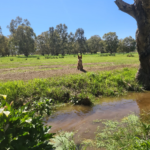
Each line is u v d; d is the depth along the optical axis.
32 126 1.85
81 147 2.71
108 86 7.64
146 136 2.66
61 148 2.57
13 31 67.38
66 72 11.38
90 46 106.81
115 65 16.47
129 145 2.47
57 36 86.06
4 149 1.45
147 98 6.20
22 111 1.95
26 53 65.88
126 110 4.75
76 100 5.69
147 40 7.36
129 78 8.66
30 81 7.17
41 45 89.31
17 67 15.41
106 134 3.16
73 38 98.62
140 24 7.09
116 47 83.38
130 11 7.61
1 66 16.47
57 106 5.41
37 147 1.73
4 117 1.54
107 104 5.53
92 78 8.21
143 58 7.71
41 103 4.71
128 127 3.34
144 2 6.37
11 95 5.30
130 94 6.98
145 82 7.86
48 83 6.89
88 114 4.51
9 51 78.50
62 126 3.69
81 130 3.42
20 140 1.63
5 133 1.54
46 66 16.23
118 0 7.76
